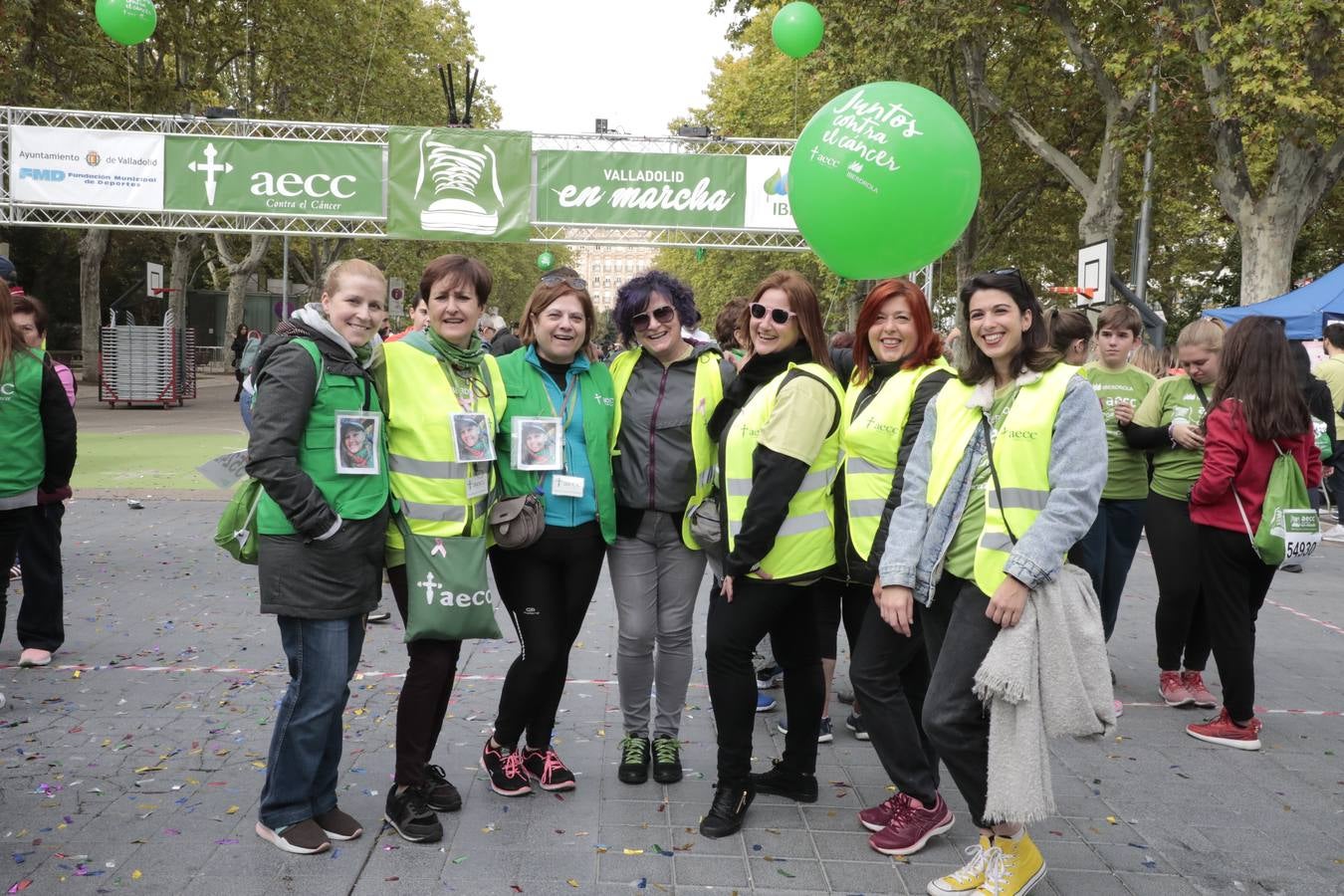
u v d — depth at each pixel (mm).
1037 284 28422
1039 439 2883
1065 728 2795
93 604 6547
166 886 3059
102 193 13078
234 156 13195
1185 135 15125
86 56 20141
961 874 3109
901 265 4316
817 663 3703
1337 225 24828
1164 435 4773
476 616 3344
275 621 6188
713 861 3303
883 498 3432
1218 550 4402
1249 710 4453
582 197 13547
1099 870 3328
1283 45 12430
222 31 24328
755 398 3498
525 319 3809
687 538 3822
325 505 3055
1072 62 20375
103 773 3896
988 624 2895
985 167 22531
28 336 4891
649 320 3818
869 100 4188
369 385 3236
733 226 13664
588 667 5516
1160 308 35344
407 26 28484
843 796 3852
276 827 3301
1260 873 3328
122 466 13898
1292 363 4246
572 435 3770
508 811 3639
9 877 3086
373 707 4746
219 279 48406
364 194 13391
